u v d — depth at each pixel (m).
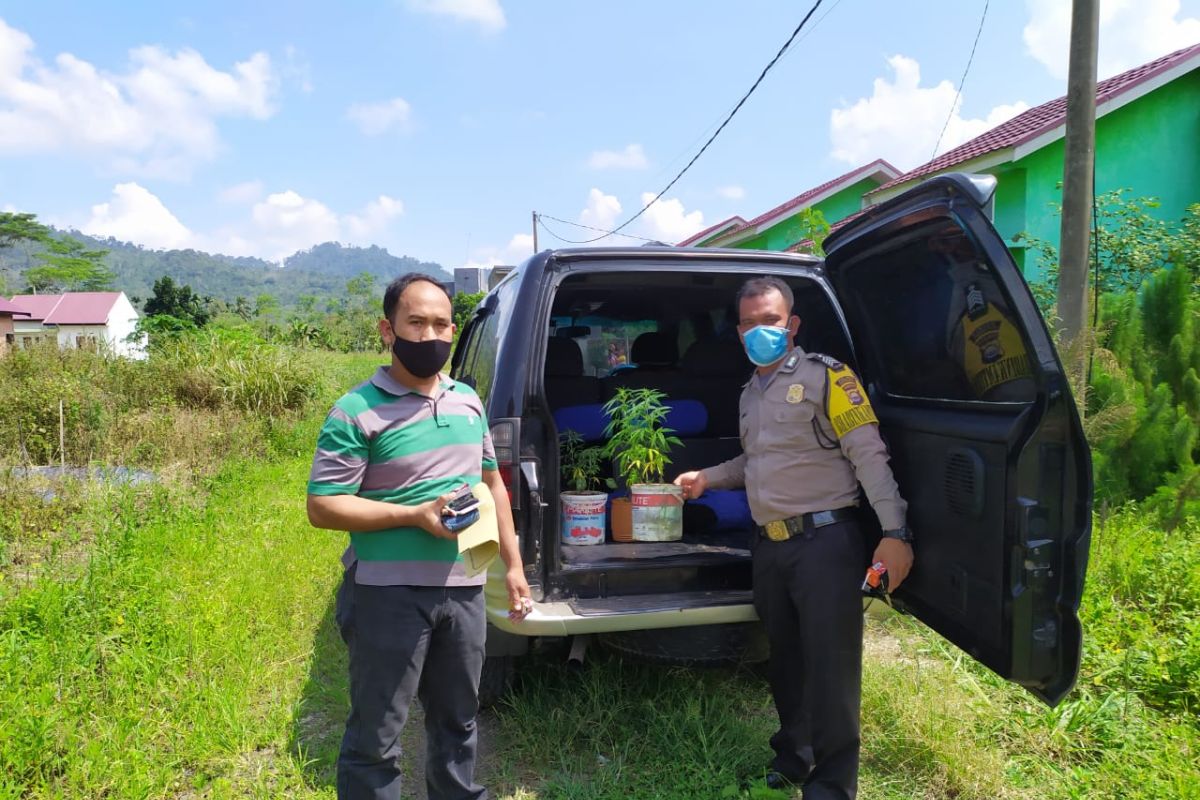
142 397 10.80
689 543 3.38
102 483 6.82
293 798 2.84
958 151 13.77
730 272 3.46
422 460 2.28
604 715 3.40
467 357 5.02
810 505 2.64
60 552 5.54
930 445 2.60
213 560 5.21
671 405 3.99
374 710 2.26
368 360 24.16
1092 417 5.37
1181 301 6.36
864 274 2.96
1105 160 11.06
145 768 2.92
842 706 2.56
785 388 2.70
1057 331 5.68
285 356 12.11
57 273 93.62
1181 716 3.27
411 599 2.24
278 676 3.83
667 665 3.15
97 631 3.97
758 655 3.19
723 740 3.20
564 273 3.23
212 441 9.34
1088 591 4.35
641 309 4.89
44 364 10.95
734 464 3.21
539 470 3.04
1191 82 11.20
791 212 18.41
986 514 2.29
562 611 2.90
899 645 4.14
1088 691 3.39
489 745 3.28
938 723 3.12
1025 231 10.72
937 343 2.61
